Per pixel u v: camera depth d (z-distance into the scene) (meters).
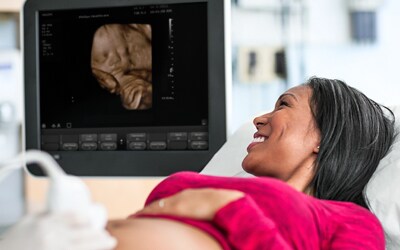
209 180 1.08
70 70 1.53
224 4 1.43
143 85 1.49
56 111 1.54
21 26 1.54
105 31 1.50
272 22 3.07
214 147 1.45
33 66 1.54
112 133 1.50
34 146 1.54
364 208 1.14
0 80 2.60
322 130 1.21
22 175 2.56
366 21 3.05
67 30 1.52
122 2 1.48
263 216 0.94
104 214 0.54
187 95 1.47
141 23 1.48
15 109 2.62
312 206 1.04
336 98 1.23
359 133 1.22
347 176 1.20
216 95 1.44
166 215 0.98
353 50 3.07
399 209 1.18
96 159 1.51
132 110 1.49
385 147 1.26
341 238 1.04
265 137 1.27
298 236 0.98
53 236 0.50
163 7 1.47
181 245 0.90
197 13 1.45
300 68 3.07
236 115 3.07
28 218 0.52
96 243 0.51
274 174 1.23
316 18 3.06
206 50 1.45
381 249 1.08
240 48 3.06
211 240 0.93
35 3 1.53
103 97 1.51
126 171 1.50
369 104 1.27
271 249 0.90
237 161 1.47
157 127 1.48
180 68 1.47
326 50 3.06
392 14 3.04
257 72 3.07
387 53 3.06
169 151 1.47
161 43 1.47
